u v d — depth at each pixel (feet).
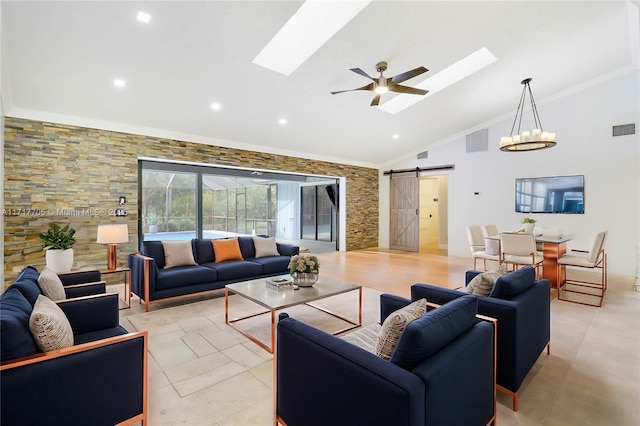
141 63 12.03
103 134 15.84
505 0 11.22
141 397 5.75
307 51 13.19
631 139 17.97
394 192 30.12
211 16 10.34
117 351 5.43
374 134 23.00
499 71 16.53
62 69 11.75
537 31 13.25
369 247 30.71
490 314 6.66
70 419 4.92
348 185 28.58
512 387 6.37
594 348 9.11
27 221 13.89
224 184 23.04
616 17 12.79
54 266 11.89
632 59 16.88
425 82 17.76
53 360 4.79
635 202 17.89
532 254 15.24
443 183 31.09
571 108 19.79
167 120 16.69
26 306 5.89
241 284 11.28
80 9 9.38
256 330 10.42
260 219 26.61
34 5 9.04
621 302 13.42
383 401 3.83
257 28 11.10
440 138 25.88
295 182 30.01
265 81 14.48
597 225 19.07
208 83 13.97
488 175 23.58
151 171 18.86
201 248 15.49
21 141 13.71
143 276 12.32
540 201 21.18
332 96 16.74
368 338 6.68
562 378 7.56
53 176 14.51
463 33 12.71
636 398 6.77
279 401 5.69
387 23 11.68
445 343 4.64
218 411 6.36
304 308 12.68
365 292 15.01
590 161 19.25
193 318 11.48
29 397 4.56
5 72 11.39
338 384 4.41
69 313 7.18
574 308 12.65
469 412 4.85
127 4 9.43
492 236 19.36
